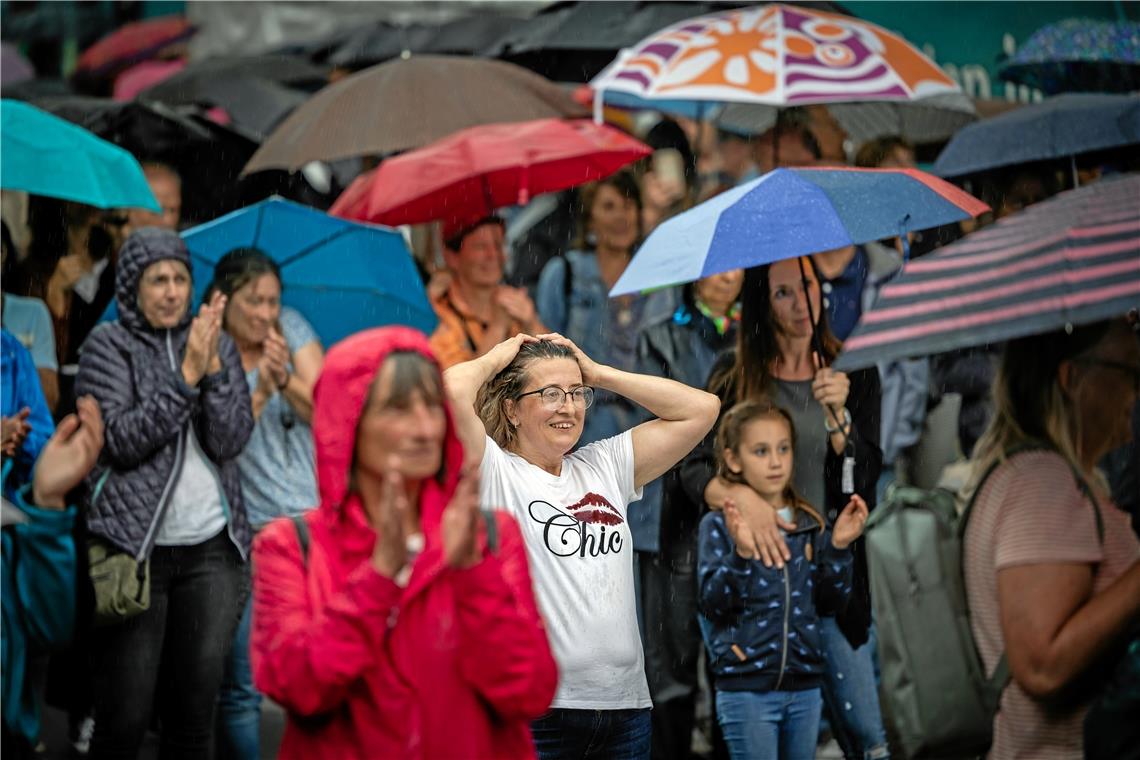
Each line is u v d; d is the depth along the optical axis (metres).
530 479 16.03
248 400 21.56
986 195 26.30
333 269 24.95
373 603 11.05
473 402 15.63
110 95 38.94
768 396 21.25
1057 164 26.31
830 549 20.44
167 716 21.16
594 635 15.79
